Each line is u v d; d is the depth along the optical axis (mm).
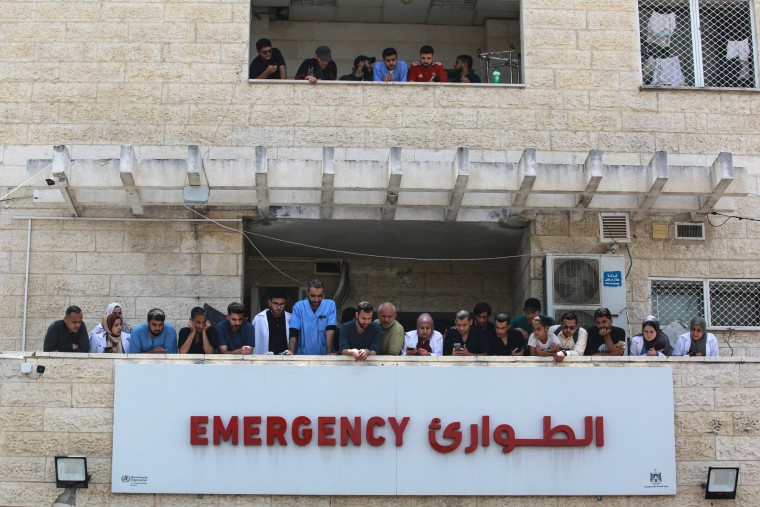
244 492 15773
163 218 18688
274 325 17219
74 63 19219
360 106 19219
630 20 19766
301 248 20297
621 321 18625
